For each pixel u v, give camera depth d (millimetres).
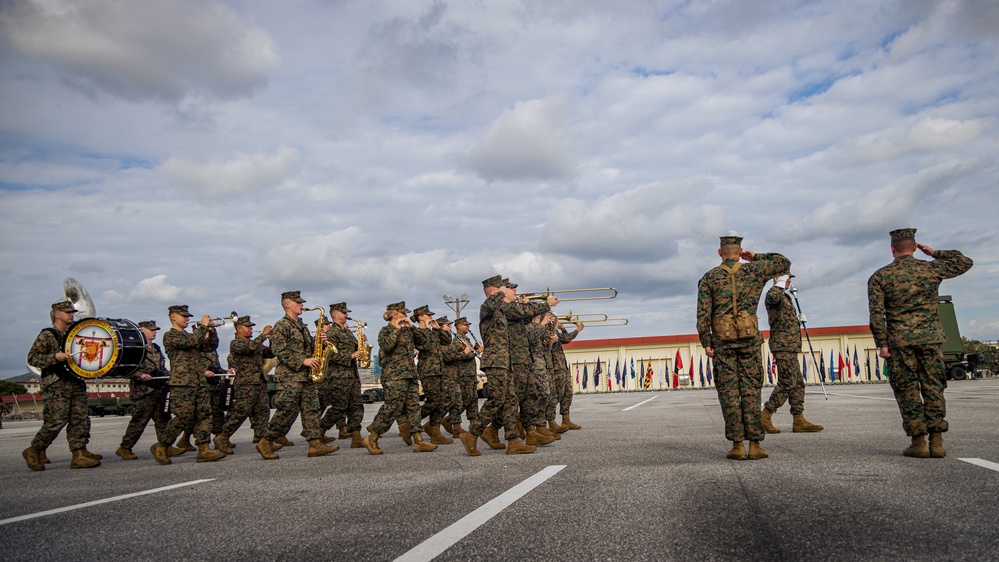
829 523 3639
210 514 4723
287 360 8953
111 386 38781
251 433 15359
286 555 3492
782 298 9422
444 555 3316
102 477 7488
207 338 9172
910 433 6070
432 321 11070
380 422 8969
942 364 5992
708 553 3162
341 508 4695
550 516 4074
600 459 6777
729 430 6359
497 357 8148
